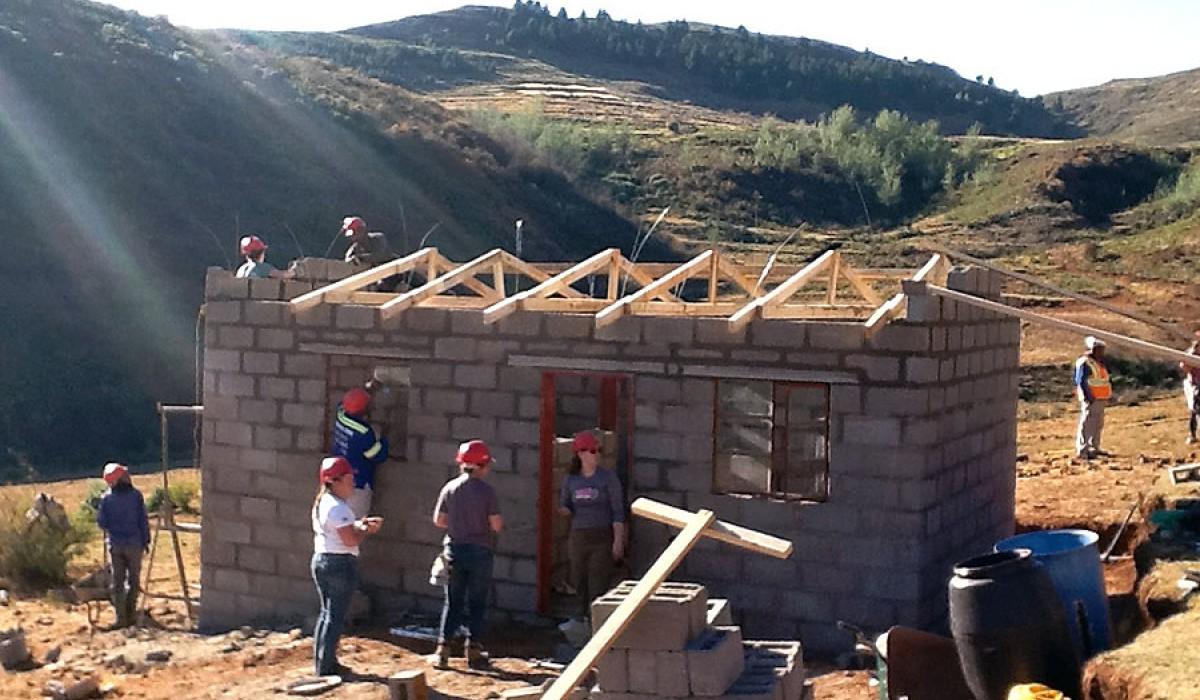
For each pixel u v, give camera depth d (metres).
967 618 8.03
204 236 42.06
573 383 14.01
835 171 66.75
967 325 11.27
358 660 10.96
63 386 32.22
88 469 29.48
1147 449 20.30
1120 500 15.53
